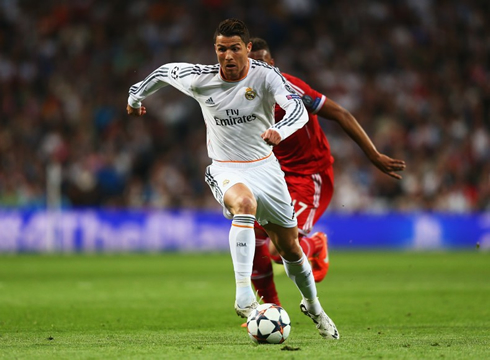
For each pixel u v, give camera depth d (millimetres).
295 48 95500
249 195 19625
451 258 65750
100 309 30125
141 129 83750
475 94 93812
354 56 95250
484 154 85875
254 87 20188
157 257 67812
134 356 16781
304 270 20812
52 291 38281
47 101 88375
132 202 78125
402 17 99375
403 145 85375
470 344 19203
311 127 26062
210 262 61500
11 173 78500
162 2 97062
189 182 80312
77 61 92750
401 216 77500
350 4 99000
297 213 26281
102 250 74312
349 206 78438
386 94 91562
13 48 93625
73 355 17031
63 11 96500
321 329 20875
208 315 28094
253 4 97688
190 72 20609
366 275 48906
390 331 22984
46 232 73438
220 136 20844
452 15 100562
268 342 18766
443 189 80688
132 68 92250
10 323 25234
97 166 79812
